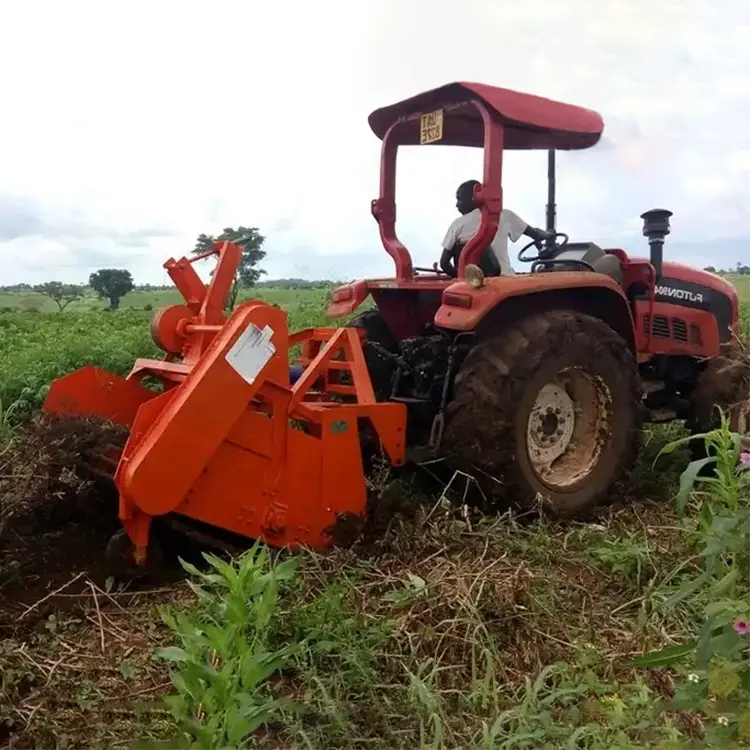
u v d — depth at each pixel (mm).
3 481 3715
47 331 12344
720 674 2150
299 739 2541
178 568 3701
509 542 3863
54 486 3725
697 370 5961
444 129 5227
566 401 4586
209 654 2607
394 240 5129
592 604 3443
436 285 4664
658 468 5484
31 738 2533
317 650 2887
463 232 5008
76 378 4160
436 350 4703
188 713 2299
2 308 20281
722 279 6156
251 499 3609
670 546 3936
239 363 3449
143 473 3240
